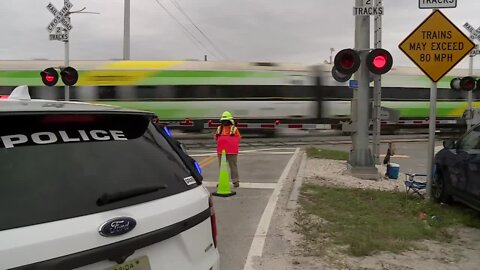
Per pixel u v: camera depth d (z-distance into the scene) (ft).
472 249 18.92
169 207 8.26
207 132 81.87
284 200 29.04
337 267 16.85
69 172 7.47
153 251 8.00
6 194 6.66
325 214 24.59
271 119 82.17
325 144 76.79
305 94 83.10
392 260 17.57
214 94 81.15
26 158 7.20
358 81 37.22
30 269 6.27
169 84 80.12
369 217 23.90
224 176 30.99
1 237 6.19
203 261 9.07
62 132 7.97
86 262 6.85
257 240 20.25
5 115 7.32
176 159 9.45
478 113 58.75
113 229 7.19
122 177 8.04
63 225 6.77
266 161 51.19
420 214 24.25
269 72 82.43
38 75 78.79
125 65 79.77
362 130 37.19
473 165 23.34
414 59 26.94
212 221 9.70
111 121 8.90
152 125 9.74
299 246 19.31
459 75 92.38
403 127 90.63
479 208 22.85
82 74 78.79
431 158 27.35
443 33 26.63
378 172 37.52
